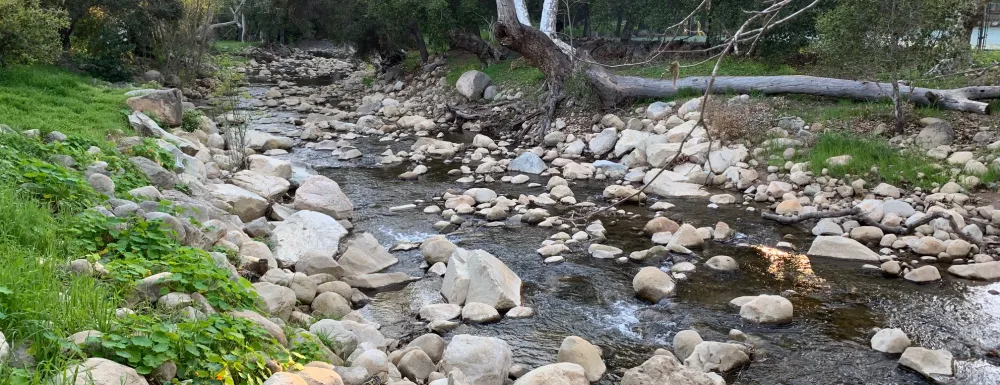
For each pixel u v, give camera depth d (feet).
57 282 15.79
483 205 39.73
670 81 59.41
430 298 27.09
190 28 89.92
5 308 14.06
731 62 66.44
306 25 126.82
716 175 44.73
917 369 21.04
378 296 27.30
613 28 95.55
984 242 32.68
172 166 36.11
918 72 45.11
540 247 32.96
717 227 34.55
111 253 20.34
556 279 29.07
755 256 31.73
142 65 88.53
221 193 35.14
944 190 38.65
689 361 21.43
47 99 44.57
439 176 48.03
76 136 33.53
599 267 30.40
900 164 41.70
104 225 21.03
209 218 28.94
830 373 21.18
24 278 15.34
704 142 48.83
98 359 13.37
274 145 56.03
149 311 16.65
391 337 23.48
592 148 53.36
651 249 31.53
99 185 25.93
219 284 18.74
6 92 44.78
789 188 41.42
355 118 75.15
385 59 102.83
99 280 17.11
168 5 86.28
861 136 46.52
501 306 25.76
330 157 54.24
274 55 157.89
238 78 76.43
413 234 35.09
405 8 81.51
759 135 49.42
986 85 51.42
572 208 39.75
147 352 14.24
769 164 45.47
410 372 19.84
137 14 82.07
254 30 184.14
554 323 24.88
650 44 76.95
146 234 21.08
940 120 46.03
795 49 65.87
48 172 23.44
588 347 21.34
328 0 107.34
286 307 22.27
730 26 65.05
